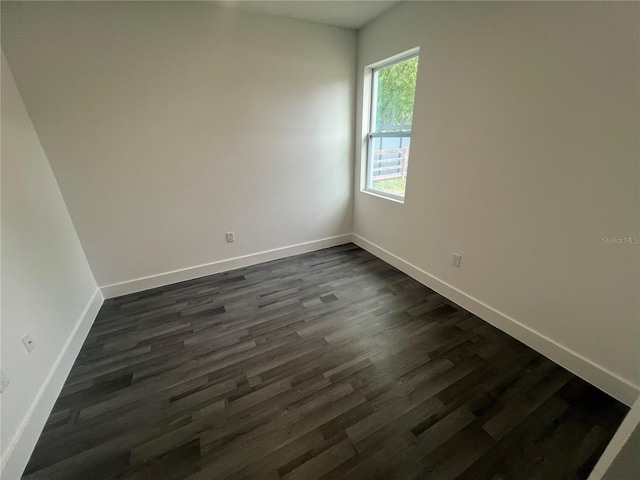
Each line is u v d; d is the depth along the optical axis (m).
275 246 3.22
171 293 2.59
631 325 1.34
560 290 1.60
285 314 2.24
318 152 3.10
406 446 1.25
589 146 1.35
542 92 1.49
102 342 1.97
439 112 2.14
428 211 2.43
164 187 2.49
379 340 1.93
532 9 1.46
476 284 2.12
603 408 1.39
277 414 1.41
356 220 3.55
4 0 1.71
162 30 2.13
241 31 2.38
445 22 1.94
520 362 1.70
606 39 1.22
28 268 1.57
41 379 1.46
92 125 2.11
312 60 2.73
